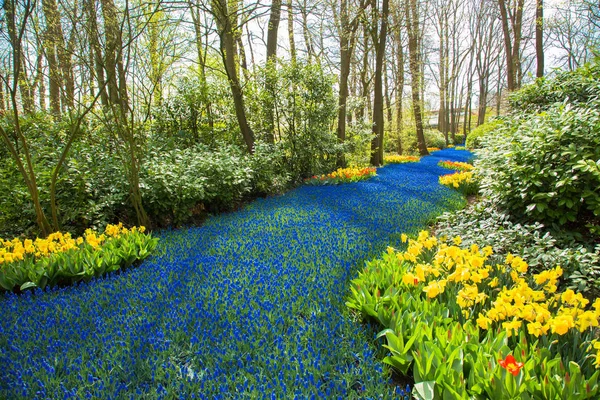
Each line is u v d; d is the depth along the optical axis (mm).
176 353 2549
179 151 7789
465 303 2605
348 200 8109
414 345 2312
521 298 2426
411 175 12672
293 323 2873
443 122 39750
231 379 2209
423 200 7895
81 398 2057
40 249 4176
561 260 3678
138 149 6719
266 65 11195
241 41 14539
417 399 2059
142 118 10391
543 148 4664
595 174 3906
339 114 14188
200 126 11359
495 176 5262
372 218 6359
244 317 2943
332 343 2557
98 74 6047
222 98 11312
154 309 3113
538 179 4609
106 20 5617
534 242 4250
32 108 7934
